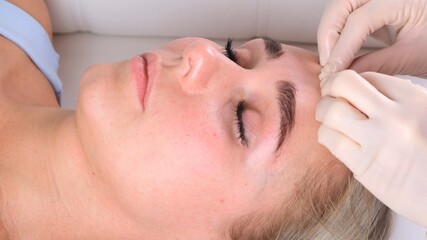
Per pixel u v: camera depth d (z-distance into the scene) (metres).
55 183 1.16
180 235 1.13
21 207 1.17
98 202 1.15
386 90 0.98
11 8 1.42
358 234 1.13
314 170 1.08
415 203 0.94
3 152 1.22
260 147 1.05
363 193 1.12
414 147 0.92
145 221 1.11
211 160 1.03
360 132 0.93
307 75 1.10
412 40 1.17
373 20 1.13
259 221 1.11
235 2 1.46
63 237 1.19
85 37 1.60
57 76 1.50
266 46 1.15
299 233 1.13
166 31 1.55
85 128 1.08
